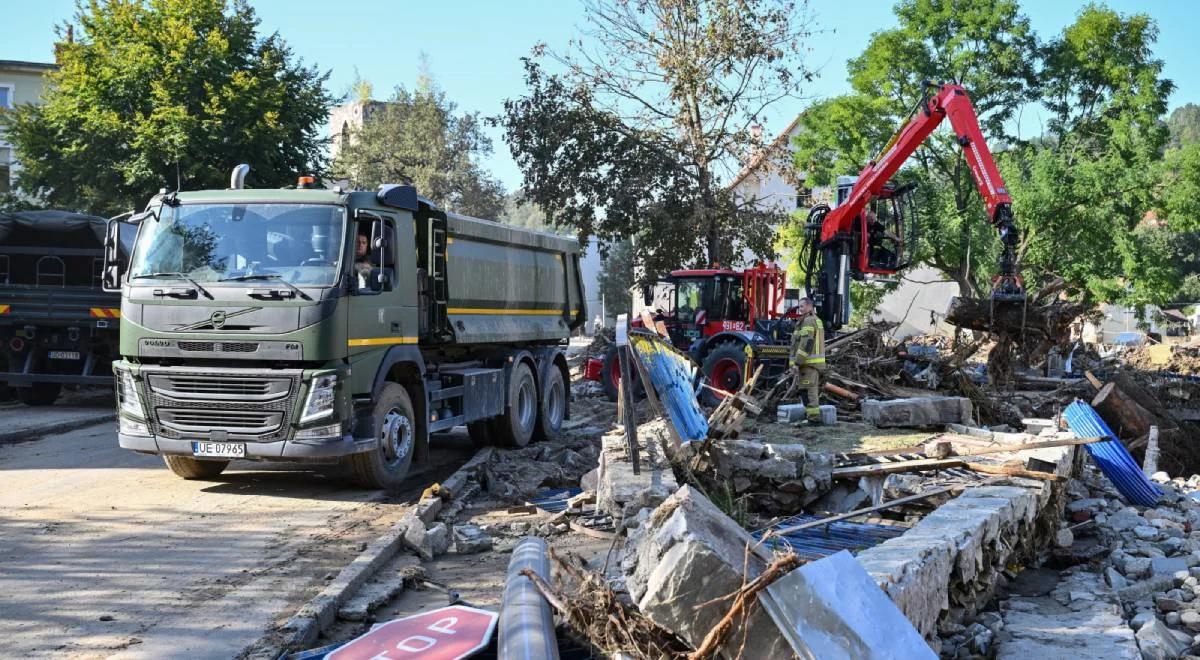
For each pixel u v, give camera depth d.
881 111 34.88
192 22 27.41
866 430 11.69
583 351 33.19
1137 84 33.94
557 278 15.11
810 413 12.39
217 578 6.66
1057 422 11.23
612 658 4.30
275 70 28.33
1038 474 7.67
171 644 5.34
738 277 19.66
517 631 4.25
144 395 9.36
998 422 14.41
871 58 35.19
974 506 6.53
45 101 31.62
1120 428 15.36
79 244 16.25
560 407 14.77
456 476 10.27
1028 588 6.75
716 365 17.30
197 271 9.45
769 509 8.95
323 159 29.92
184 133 25.75
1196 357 28.66
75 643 5.32
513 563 5.30
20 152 28.06
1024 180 33.81
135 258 9.66
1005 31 34.56
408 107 58.44
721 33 28.28
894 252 16.83
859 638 3.60
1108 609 5.93
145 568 6.87
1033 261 33.91
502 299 12.98
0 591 6.25
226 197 9.73
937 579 5.14
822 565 3.76
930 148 34.56
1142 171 32.44
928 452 9.05
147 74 27.12
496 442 13.26
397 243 10.26
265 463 11.53
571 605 4.45
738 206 30.02
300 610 5.68
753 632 3.69
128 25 27.27
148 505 9.01
